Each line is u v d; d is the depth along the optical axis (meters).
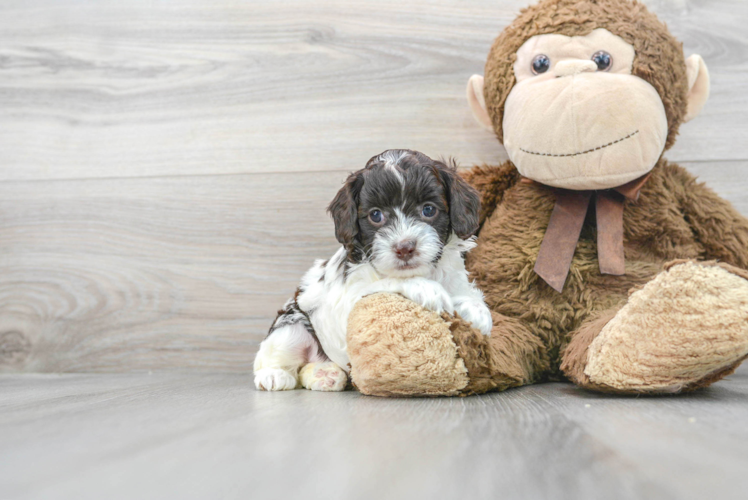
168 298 2.89
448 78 2.79
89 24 3.03
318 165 2.85
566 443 1.08
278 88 2.89
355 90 2.84
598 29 2.14
